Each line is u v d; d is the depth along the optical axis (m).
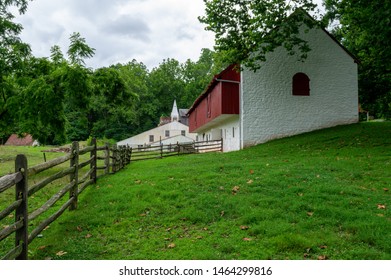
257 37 17.12
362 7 16.38
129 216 6.71
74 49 15.31
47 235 5.75
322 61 21.47
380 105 29.83
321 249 4.84
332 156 13.65
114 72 16.41
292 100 21.09
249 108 20.67
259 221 6.06
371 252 4.69
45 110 13.73
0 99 15.08
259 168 11.23
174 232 5.75
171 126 57.78
